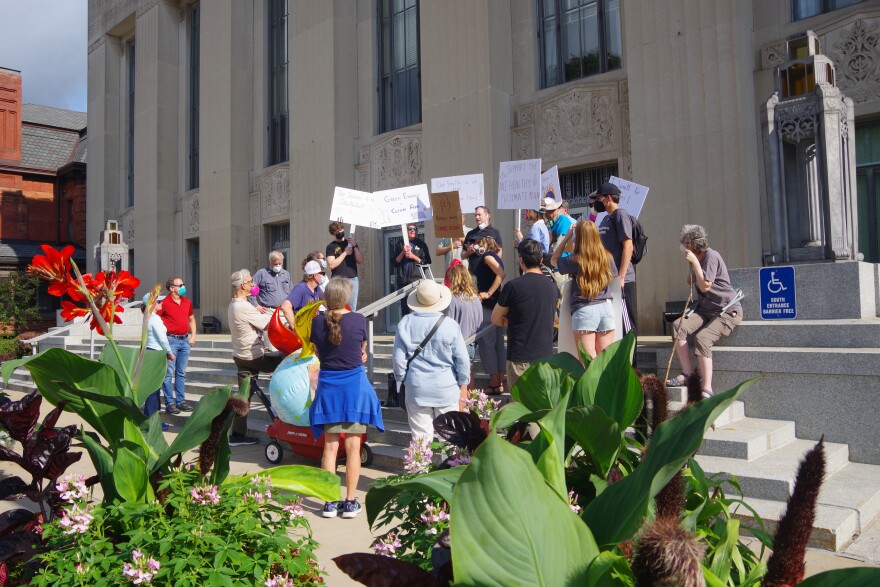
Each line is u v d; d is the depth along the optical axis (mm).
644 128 11148
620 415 2082
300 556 2826
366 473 6336
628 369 2084
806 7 10297
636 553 1185
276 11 19562
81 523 2604
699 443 1419
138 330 19406
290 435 6348
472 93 13523
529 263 5605
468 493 1258
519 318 5469
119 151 25812
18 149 34562
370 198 10016
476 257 7828
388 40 16328
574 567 1284
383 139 15992
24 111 38312
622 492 1572
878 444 5500
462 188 9375
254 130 19781
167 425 9406
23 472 6570
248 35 19953
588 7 12844
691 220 10547
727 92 10289
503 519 1256
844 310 6246
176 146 22688
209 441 3037
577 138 12617
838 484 4953
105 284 3260
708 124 10438
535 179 8500
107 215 25500
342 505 5105
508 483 1276
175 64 22859
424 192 9852
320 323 5172
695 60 10609
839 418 5707
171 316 9609
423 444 2869
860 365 5570
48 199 34812
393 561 1615
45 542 2861
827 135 6527
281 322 6316
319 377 5219
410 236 11227
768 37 10461
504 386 7574
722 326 6133
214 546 2555
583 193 12734
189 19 22578
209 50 20375
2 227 33406
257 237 19453
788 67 6938
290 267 17438
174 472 2879
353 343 5156
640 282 11023
